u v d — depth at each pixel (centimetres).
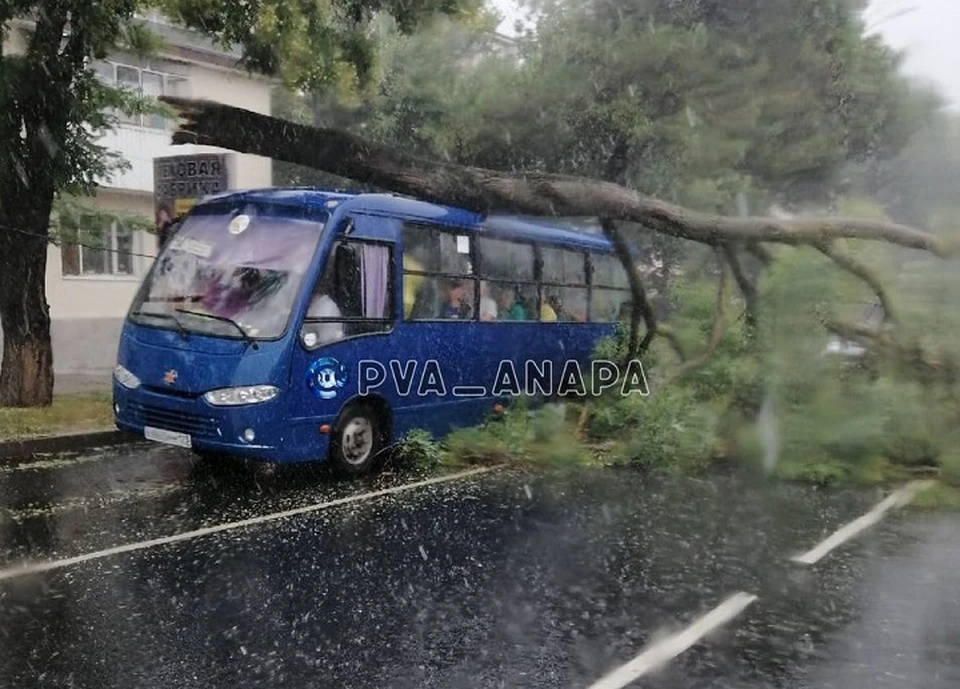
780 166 1416
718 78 1318
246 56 1038
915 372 855
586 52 1369
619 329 1105
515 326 1052
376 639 448
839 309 880
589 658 432
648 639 458
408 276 899
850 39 1410
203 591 512
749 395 905
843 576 565
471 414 982
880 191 1413
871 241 884
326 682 398
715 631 471
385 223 877
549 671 416
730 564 587
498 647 443
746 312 937
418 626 467
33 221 1076
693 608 504
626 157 1465
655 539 643
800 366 870
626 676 413
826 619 491
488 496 773
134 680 395
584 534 653
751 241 893
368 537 634
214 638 444
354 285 835
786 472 835
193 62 1873
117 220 1362
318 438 797
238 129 790
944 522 701
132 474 831
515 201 853
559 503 751
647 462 886
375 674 408
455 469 891
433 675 409
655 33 1301
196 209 872
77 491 757
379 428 876
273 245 812
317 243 807
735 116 1330
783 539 648
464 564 575
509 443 925
